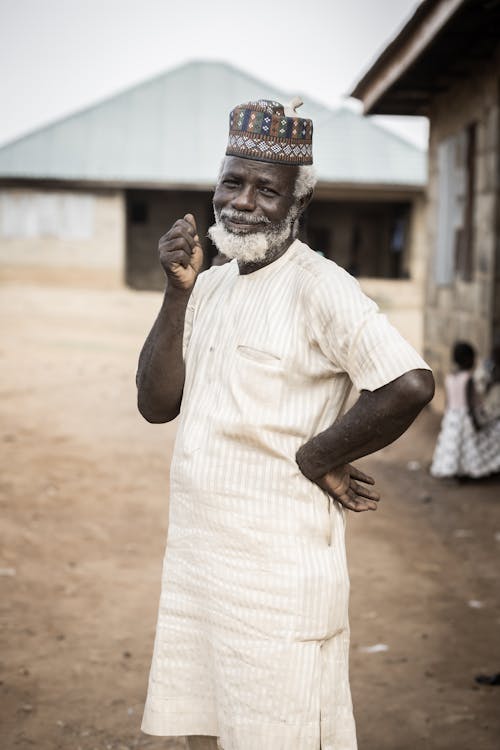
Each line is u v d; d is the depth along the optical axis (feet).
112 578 17.15
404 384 6.29
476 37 27.84
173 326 7.23
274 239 6.91
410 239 91.81
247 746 6.76
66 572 17.35
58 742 11.28
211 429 6.95
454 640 14.88
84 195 85.56
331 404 6.98
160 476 24.71
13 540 18.92
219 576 6.89
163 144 92.58
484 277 30.73
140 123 94.84
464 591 17.28
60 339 50.52
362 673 13.52
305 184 6.98
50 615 15.25
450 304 36.06
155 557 18.47
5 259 85.35
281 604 6.76
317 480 6.85
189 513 7.09
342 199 97.25
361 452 6.63
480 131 31.19
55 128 92.38
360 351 6.45
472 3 23.20
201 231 91.81
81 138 91.25
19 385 36.52
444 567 18.66
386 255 98.27
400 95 37.83
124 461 26.00
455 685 13.20
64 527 20.02
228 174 6.88
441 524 21.83
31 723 11.71
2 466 24.53
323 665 7.00
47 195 85.25
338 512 7.22
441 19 24.48
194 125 96.12
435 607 16.38
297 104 7.11
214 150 92.63
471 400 25.76
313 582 6.82
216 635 6.93
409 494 24.54
